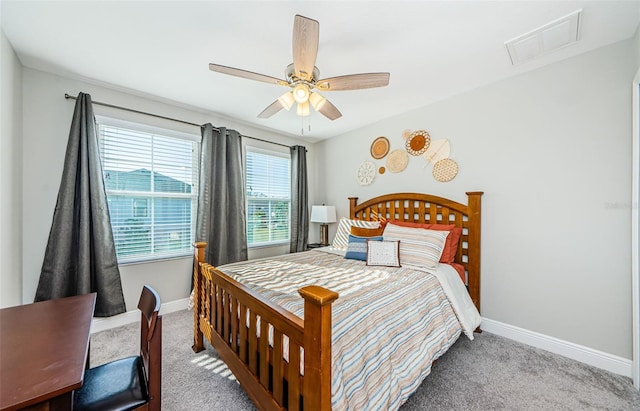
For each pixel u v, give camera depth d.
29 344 0.88
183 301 2.90
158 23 1.58
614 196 1.78
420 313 1.60
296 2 1.41
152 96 2.63
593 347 1.85
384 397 1.15
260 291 1.56
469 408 1.44
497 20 1.55
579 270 1.92
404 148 3.08
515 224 2.23
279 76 2.24
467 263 2.48
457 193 2.61
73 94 2.28
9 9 1.45
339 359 1.05
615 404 1.47
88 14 1.50
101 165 2.34
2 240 1.74
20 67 2.01
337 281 1.79
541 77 2.10
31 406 0.65
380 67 2.08
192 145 3.04
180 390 1.59
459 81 2.33
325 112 2.09
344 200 3.90
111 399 0.96
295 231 3.96
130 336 2.26
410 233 2.47
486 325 2.38
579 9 1.47
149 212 2.72
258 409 1.30
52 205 2.19
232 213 3.22
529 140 2.16
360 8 1.45
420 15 1.51
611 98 1.79
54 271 2.11
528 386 1.62
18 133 1.98
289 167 4.13
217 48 1.84
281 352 1.11
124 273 2.52
